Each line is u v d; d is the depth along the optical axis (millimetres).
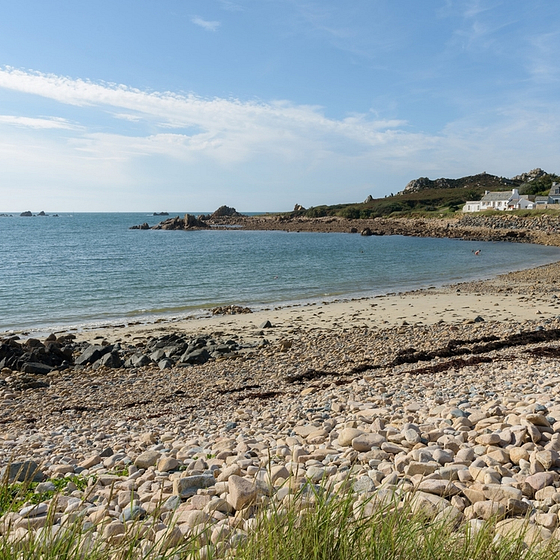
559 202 116438
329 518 3021
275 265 50375
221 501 4391
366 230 108312
